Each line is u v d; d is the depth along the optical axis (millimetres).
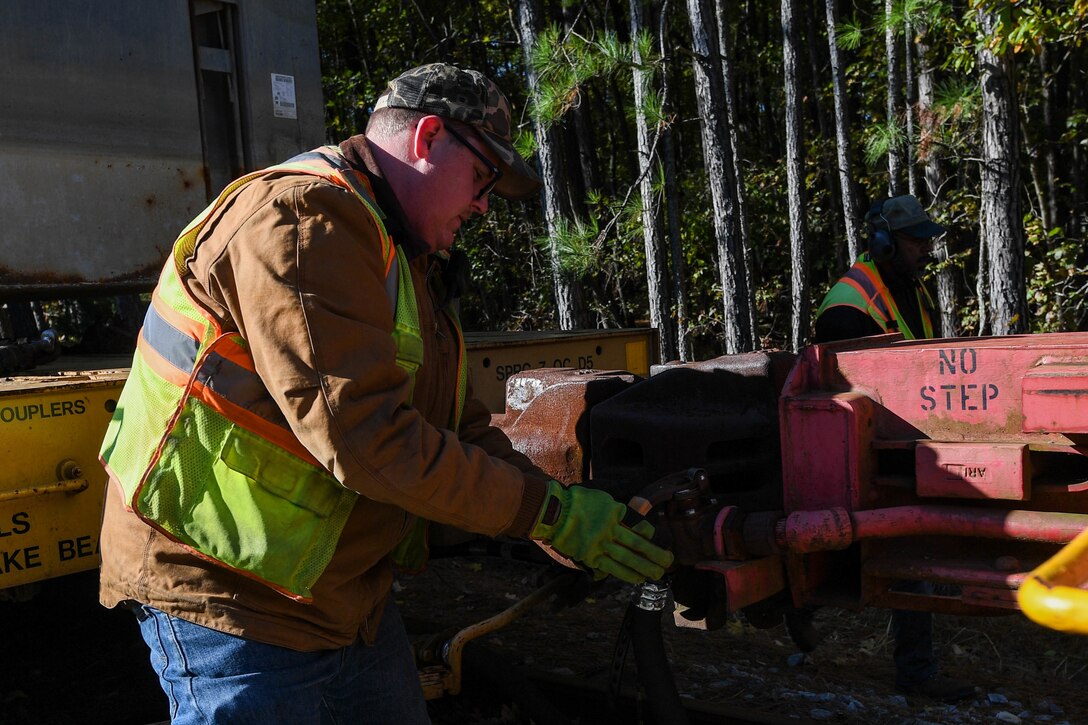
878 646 4547
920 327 4293
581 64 8719
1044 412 2145
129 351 5211
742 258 9727
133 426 1876
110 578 1938
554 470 2973
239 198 1788
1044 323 12352
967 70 9375
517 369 4863
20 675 4082
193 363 1801
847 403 2414
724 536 2441
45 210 3758
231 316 1771
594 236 10195
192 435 1784
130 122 4027
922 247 4199
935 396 2414
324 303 1686
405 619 4707
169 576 1834
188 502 1786
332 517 1849
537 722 3234
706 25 9352
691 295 16203
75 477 2812
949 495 2307
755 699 3816
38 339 3500
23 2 3688
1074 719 3789
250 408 1782
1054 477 2367
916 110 10758
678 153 18359
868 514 2361
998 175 8328
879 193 15258
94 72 3906
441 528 3066
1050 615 998
